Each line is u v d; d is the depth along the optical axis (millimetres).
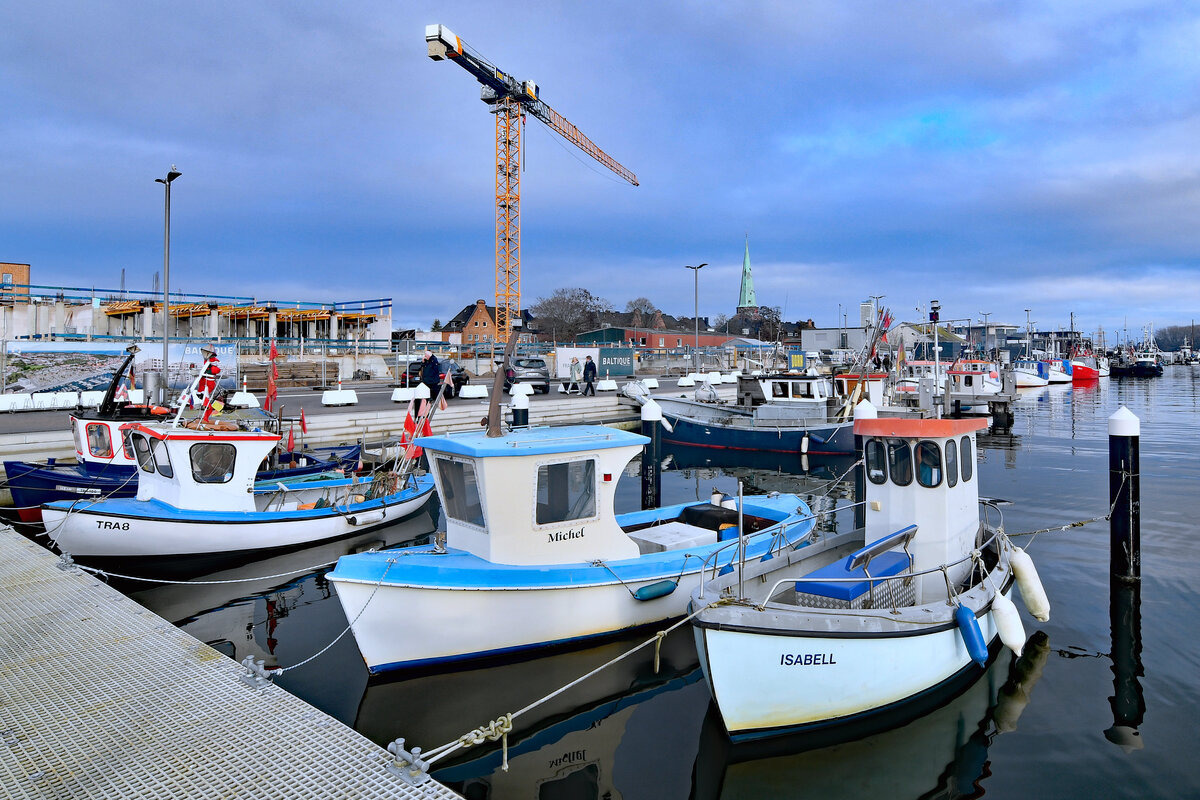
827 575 7113
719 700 6309
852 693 6520
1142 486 18156
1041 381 64812
